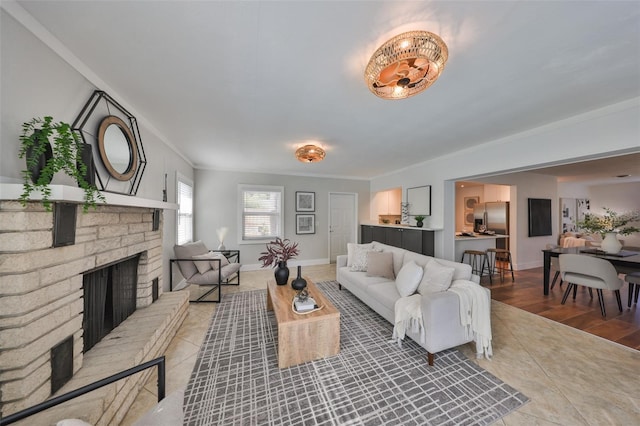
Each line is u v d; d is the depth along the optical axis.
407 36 1.24
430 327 1.90
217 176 4.95
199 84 1.87
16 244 1.10
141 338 1.84
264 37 1.37
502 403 1.53
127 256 2.07
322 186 5.89
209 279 3.33
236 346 2.22
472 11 1.18
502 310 3.04
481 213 5.89
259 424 1.40
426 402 1.55
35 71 1.28
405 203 5.00
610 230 3.41
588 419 1.41
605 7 1.15
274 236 5.39
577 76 1.73
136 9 1.17
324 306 2.22
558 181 6.41
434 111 2.31
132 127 2.23
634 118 2.02
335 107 2.24
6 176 1.14
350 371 1.86
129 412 1.49
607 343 2.26
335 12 1.19
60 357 1.31
